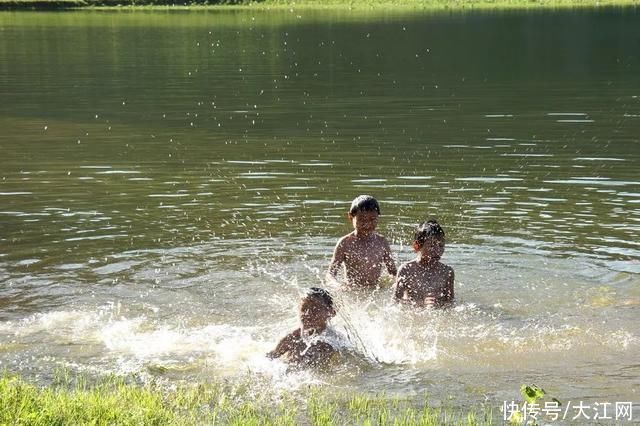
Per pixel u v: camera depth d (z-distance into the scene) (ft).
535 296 38.40
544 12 213.46
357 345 33.22
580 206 52.19
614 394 29.19
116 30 183.52
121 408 26.76
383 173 61.41
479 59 132.46
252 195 55.42
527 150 69.00
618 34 163.53
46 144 72.90
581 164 63.67
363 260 41.70
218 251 44.34
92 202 53.83
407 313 37.09
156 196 55.31
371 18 208.23
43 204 53.36
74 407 26.18
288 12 236.02
